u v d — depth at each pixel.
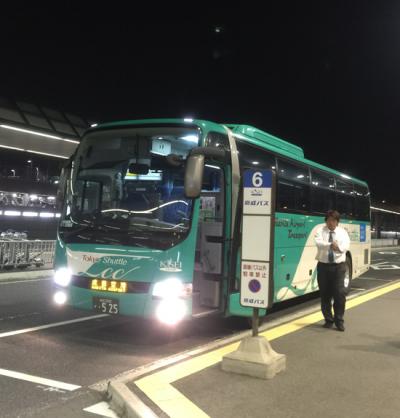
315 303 11.91
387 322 8.61
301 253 10.41
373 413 4.46
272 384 5.17
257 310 5.64
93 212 7.34
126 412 4.50
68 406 4.78
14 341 7.21
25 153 20.84
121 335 7.75
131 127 7.55
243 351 5.52
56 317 8.87
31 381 5.49
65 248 7.29
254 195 5.66
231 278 7.52
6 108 17.58
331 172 12.31
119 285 6.75
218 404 4.57
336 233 8.03
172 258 6.64
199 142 7.08
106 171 7.47
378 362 6.11
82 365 6.16
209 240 7.50
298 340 7.21
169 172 7.04
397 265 24.31
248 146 8.38
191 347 7.14
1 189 44.53
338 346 6.88
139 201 7.11
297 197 10.27
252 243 5.64
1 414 4.55
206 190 7.52
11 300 10.49
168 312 6.56
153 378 5.24
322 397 4.83
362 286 15.17
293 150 10.56
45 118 19.02
